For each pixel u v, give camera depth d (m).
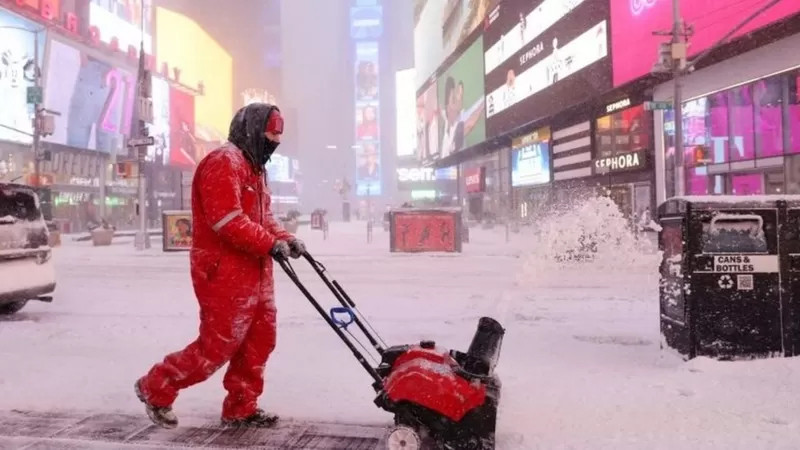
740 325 5.19
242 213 3.49
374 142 146.38
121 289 11.80
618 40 32.03
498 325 3.52
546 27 41.16
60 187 57.72
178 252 23.75
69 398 4.54
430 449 3.30
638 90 31.91
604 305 9.32
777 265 5.21
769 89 24.14
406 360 3.48
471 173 63.59
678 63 19.22
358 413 4.21
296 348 6.38
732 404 4.25
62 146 57.78
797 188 23.00
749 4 22.70
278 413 4.21
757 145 24.92
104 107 63.78
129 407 4.34
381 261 18.61
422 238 21.70
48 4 53.97
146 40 74.88
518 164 50.03
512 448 3.53
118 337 6.98
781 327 5.18
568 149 40.72
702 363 5.11
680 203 5.36
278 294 10.77
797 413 4.03
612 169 34.72
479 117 56.44
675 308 5.51
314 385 4.95
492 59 52.59
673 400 4.39
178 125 82.56
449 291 11.27
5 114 49.59
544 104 41.69
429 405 3.21
